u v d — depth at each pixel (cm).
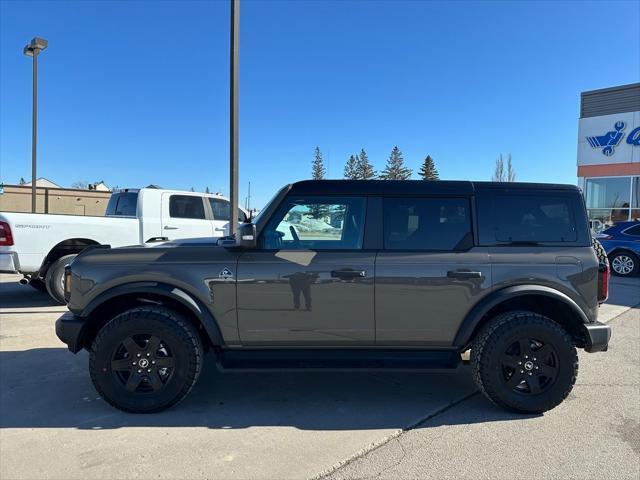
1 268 738
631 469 311
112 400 390
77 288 397
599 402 424
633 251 1246
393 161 6912
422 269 395
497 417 393
